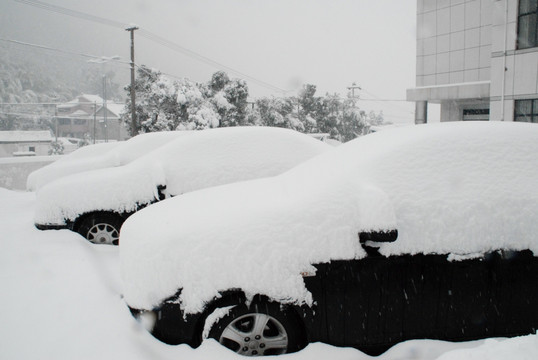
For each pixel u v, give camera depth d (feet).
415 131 11.82
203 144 18.74
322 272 9.63
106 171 19.80
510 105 59.11
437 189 10.05
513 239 9.78
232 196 12.07
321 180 10.88
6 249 16.58
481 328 9.93
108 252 16.99
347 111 184.34
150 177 17.85
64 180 19.62
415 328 9.85
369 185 9.96
